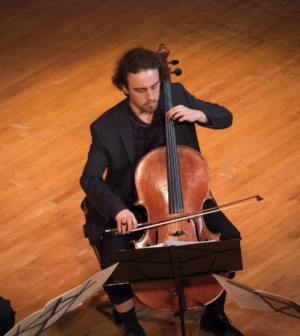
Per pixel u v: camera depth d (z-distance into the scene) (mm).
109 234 9594
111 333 10227
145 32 17703
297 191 12586
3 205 13039
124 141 9625
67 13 18844
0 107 15719
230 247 8258
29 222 12609
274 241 11602
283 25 17297
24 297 11070
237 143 13891
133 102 9516
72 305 8180
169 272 8500
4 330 8930
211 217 9680
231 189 12789
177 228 9242
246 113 14617
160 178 9484
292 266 11094
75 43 17641
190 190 9508
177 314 9195
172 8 18500
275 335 9930
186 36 17344
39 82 16391
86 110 15289
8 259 11859
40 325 8047
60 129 14828
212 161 13508
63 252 11914
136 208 9852
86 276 11391
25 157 14188
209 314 9875
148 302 8969
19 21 18734
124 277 8492
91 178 9508
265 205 12344
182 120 9516
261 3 18172
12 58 17359
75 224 12477
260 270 11062
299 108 14617
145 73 9023
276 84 15367
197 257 8320
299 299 10492
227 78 15711
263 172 13094
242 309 10445
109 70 16500
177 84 10055
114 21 18281
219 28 17453
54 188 13320
